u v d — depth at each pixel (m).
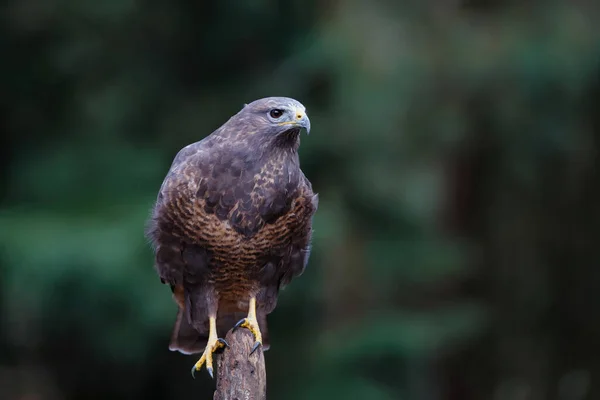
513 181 16.11
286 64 13.74
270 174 7.34
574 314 16.33
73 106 13.69
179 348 8.12
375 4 14.01
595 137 15.32
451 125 14.34
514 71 13.95
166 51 14.18
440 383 16.28
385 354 13.46
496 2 14.91
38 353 13.71
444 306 15.14
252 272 7.64
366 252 14.01
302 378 13.50
